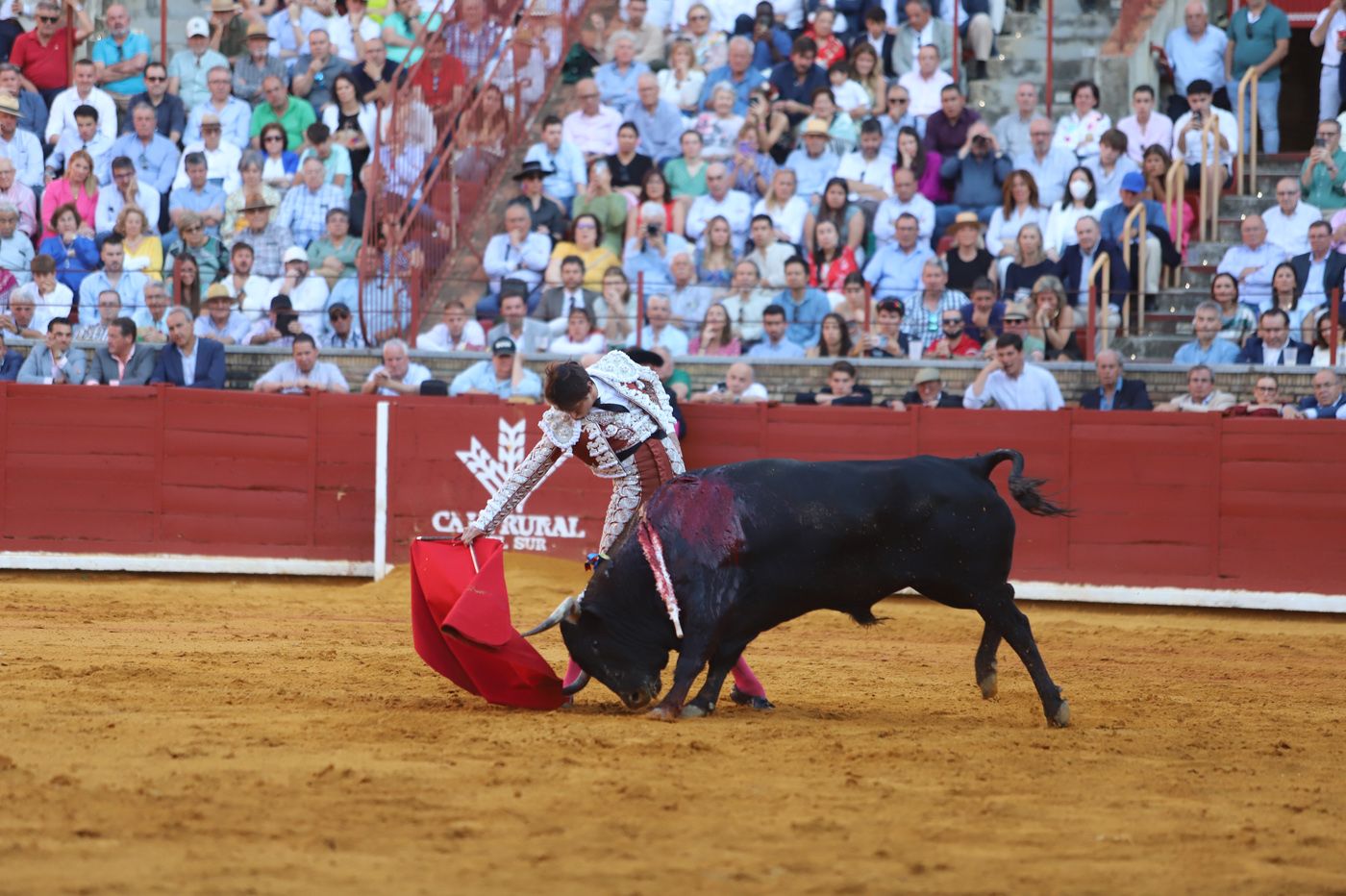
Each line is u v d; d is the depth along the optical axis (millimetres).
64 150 41031
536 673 17500
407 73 42594
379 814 12008
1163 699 20578
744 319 37000
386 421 34219
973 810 12719
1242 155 41219
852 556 17078
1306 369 34312
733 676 20344
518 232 38656
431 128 39562
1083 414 32969
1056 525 33094
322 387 35625
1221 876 11008
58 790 12484
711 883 10422
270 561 34469
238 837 11227
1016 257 37625
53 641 23359
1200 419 32656
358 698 18203
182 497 34375
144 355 35344
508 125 42312
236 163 40500
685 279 37156
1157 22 43969
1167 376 35219
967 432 33250
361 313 37312
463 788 12977
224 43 44156
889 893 10320
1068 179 38844
